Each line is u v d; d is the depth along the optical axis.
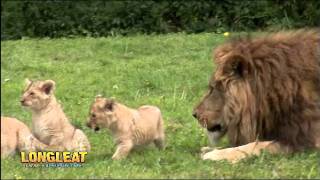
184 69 19.22
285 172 9.73
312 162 10.10
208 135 11.32
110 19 25.75
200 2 25.88
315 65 10.85
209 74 18.66
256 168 9.91
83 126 13.91
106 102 10.97
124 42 22.73
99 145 12.40
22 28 26.16
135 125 11.15
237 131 10.83
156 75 18.55
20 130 11.50
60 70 19.69
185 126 13.95
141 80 18.28
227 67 10.72
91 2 26.25
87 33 25.55
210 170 9.85
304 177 9.54
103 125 10.99
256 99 10.62
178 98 16.64
